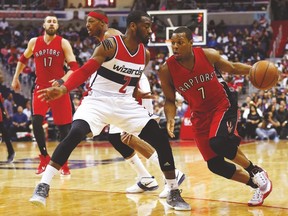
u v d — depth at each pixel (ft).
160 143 13.85
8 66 62.69
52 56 21.01
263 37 67.87
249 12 74.08
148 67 66.28
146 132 13.85
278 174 20.92
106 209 13.96
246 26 74.64
